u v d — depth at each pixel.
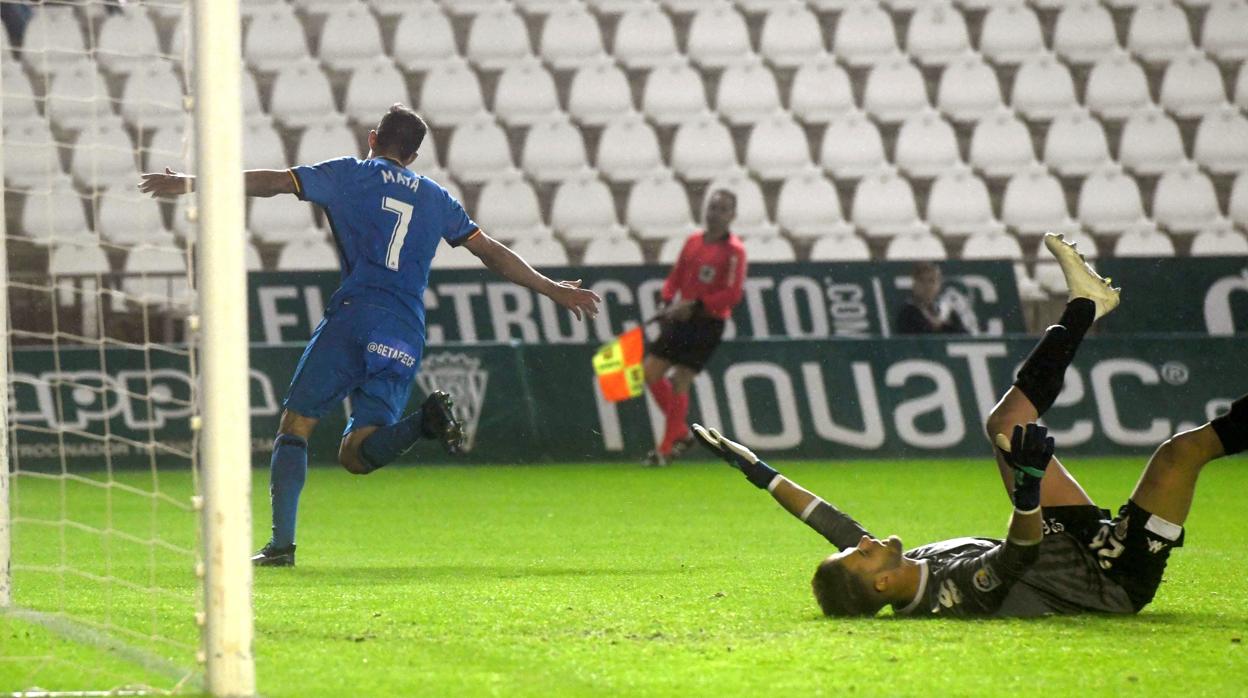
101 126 52.34
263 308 43.38
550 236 50.41
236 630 10.45
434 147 53.31
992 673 11.50
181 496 32.78
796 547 22.84
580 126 53.97
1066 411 42.91
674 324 40.47
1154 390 43.03
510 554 22.08
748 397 42.59
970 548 14.30
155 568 19.86
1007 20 56.12
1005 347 42.94
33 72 52.78
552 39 55.84
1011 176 52.59
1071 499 14.27
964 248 50.44
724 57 55.69
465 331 44.16
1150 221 51.94
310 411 20.27
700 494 32.84
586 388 42.66
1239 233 51.47
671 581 18.14
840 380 42.72
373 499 31.98
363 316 20.05
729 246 40.41
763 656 12.20
